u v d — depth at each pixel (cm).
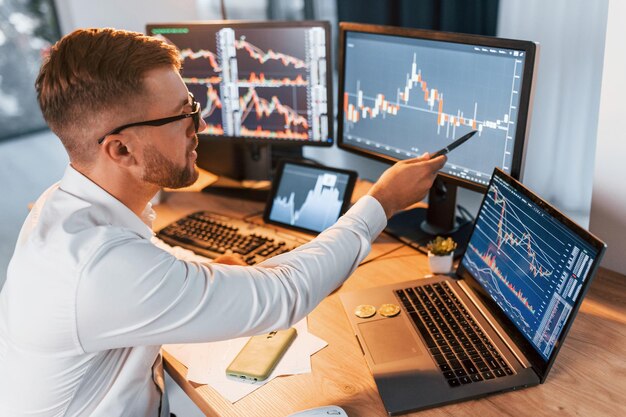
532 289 102
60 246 82
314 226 154
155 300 81
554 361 97
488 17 276
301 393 100
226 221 163
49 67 84
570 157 279
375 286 129
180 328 83
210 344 114
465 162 135
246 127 173
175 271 83
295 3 368
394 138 149
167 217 171
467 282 125
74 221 86
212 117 176
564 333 92
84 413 94
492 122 126
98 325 82
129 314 81
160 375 110
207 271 87
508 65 120
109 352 93
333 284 95
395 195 105
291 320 90
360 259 99
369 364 103
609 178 127
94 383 93
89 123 85
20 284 84
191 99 94
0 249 315
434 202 151
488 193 124
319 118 164
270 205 161
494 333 108
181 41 170
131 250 82
